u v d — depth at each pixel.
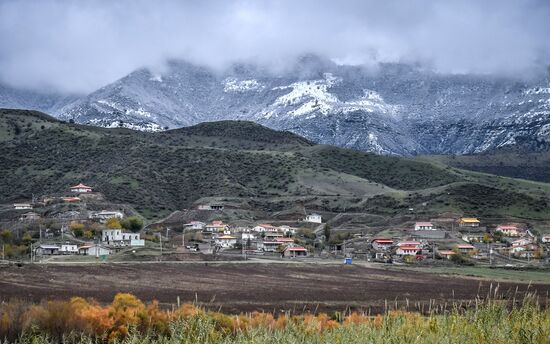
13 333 38.66
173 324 17.44
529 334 12.48
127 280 103.25
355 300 84.62
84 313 42.22
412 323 13.92
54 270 111.38
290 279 113.88
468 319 13.70
